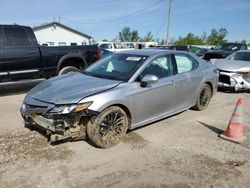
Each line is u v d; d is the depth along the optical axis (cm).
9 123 518
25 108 416
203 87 616
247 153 420
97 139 403
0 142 427
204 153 415
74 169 356
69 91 406
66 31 3819
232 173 360
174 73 531
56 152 400
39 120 396
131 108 439
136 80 453
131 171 356
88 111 381
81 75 499
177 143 448
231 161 392
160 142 450
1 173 341
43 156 387
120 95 417
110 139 420
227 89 876
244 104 729
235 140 461
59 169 355
